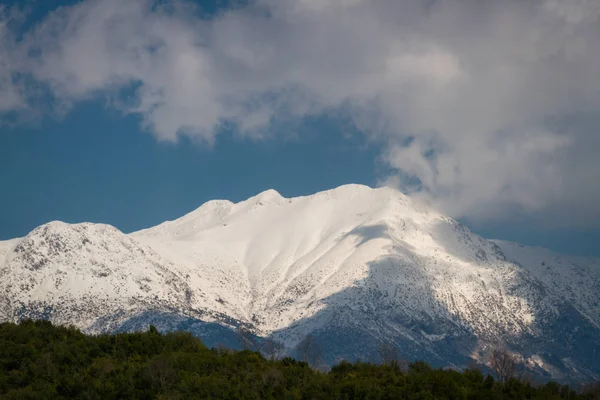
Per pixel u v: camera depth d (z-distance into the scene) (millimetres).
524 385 103812
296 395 94562
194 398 90750
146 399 91688
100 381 94375
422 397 95062
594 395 104438
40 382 93875
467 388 98625
